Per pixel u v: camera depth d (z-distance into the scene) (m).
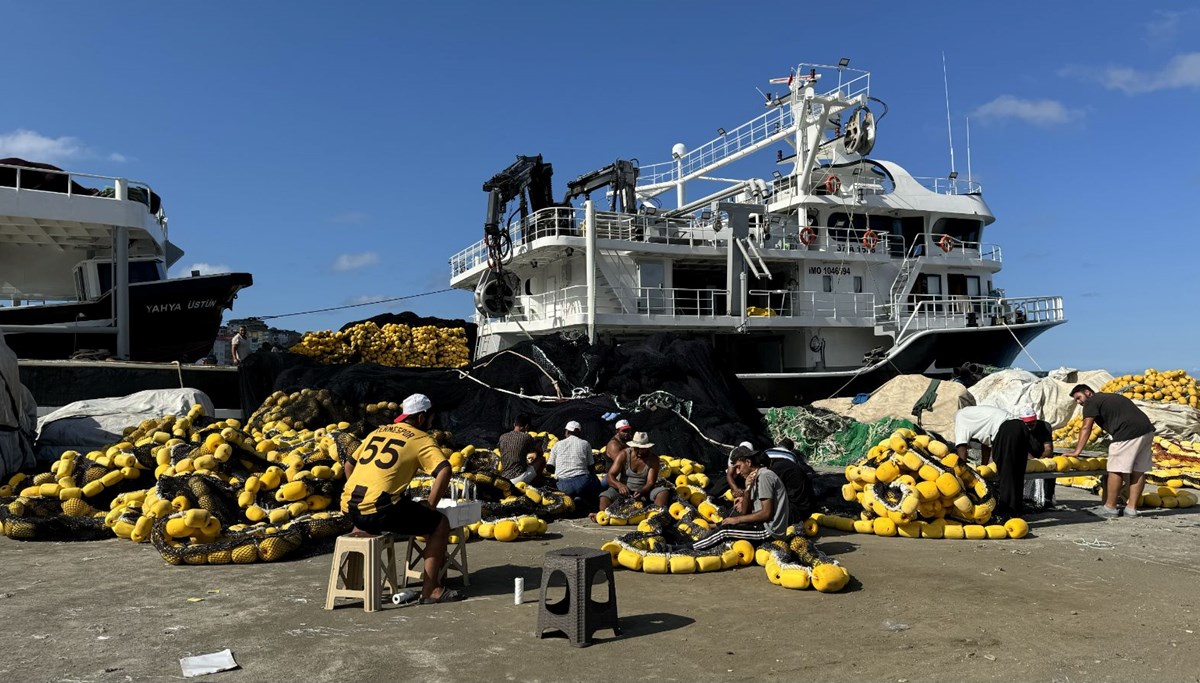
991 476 9.57
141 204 18.66
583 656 4.83
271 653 4.84
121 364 16.64
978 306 26.84
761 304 24.72
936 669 4.62
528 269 25.16
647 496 9.99
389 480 5.75
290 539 7.55
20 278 22.80
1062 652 4.93
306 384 15.96
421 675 4.48
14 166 16.92
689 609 5.93
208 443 9.48
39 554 7.88
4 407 10.96
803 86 25.14
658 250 22.16
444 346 24.41
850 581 6.74
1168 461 14.03
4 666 4.57
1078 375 21.41
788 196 25.41
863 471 9.14
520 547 8.32
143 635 5.18
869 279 25.44
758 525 7.53
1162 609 5.91
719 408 15.53
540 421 14.62
